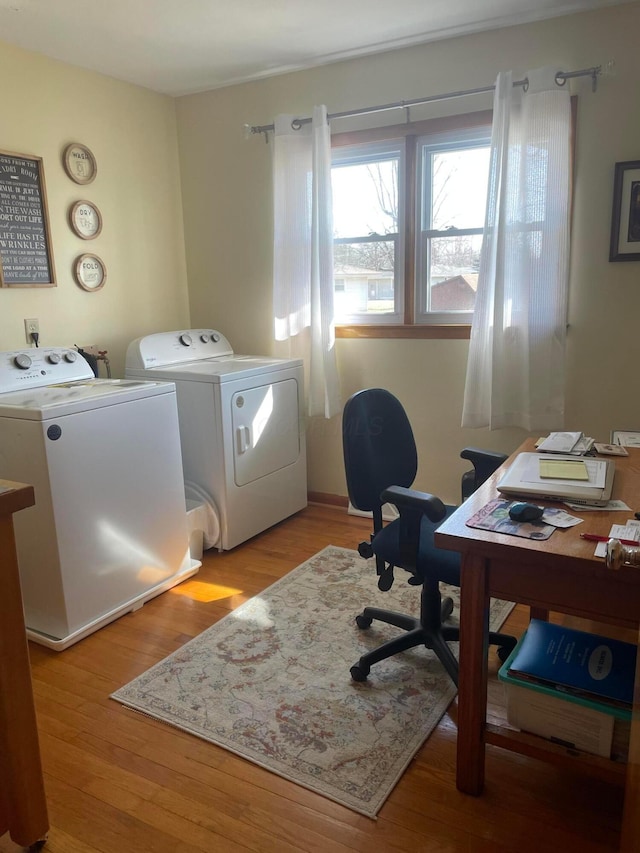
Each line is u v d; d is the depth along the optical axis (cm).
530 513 145
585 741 144
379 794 157
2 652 135
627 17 256
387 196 327
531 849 141
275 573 283
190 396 298
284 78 335
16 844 146
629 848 108
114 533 240
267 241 359
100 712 191
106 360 322
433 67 298
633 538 133
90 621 234
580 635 164
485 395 298
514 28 277
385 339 333
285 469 341
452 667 197
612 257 272
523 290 281
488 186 277
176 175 378
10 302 289
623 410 285
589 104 267
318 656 217
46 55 296
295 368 340
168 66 318
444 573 180
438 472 333
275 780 163
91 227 325
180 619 244
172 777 164
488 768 166
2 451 221
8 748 138
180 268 385
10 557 136
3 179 280
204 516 299
